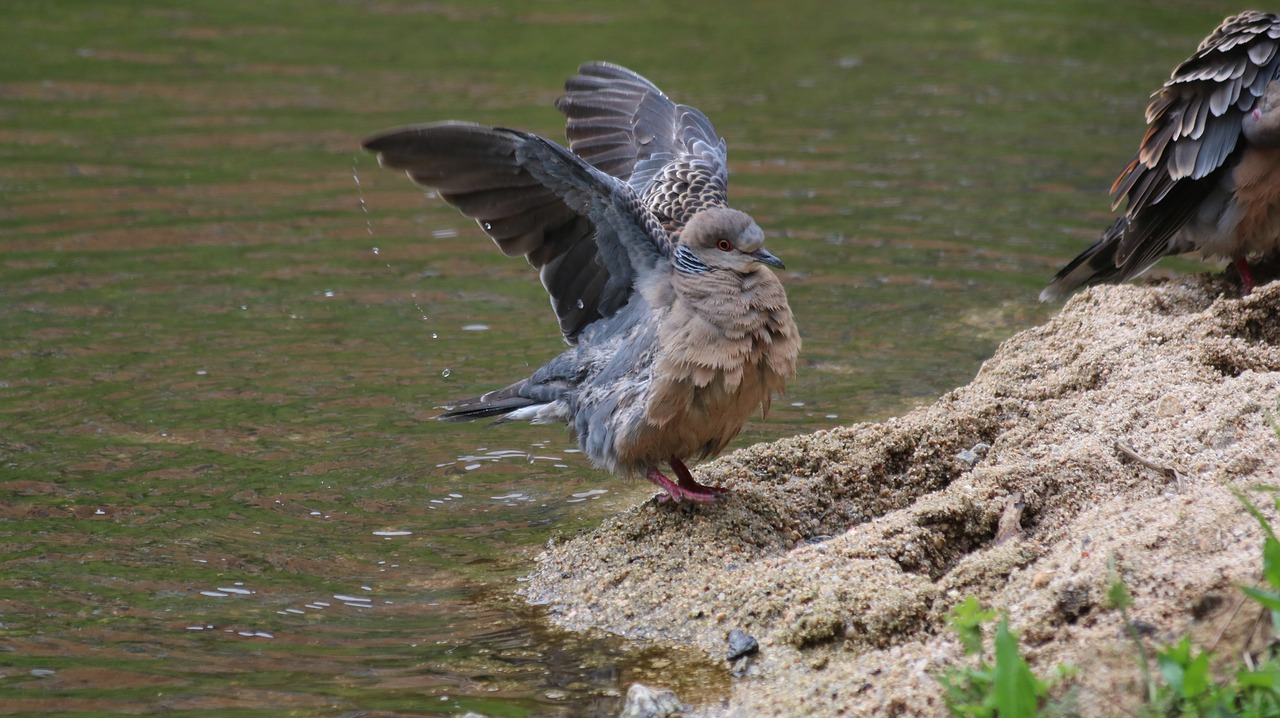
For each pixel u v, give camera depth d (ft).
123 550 31.27
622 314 31.96
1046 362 35.70
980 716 21.30
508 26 85.25
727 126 66.18
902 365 41.78
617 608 28.35
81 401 39.29
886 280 48.62
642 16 88.94
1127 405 31.96
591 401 31.24
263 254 51.06
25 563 30.53
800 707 23.76
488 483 35.29
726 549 29.84
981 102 70.18
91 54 76.28
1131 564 23.91
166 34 81.30
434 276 49.70
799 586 27.14
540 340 44.19
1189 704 20.38
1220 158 37.24
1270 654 21.22
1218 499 25.20
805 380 40.91
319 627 27.94
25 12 84.64
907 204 55.93
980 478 29.71
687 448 30.78
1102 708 21.03
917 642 24.85
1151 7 90.12
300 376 41.32
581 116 39.17
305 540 32.01
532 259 32.68
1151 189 38.73
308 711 24.53
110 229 52.49
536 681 25.68
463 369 41.96
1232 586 22.29
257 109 67.21
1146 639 22.04
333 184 58.54
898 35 84.53
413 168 30.81
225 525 32.63
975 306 46.21
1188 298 38.29
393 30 83.87
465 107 66.85
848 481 32.09
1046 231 52.70
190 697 24.99
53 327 44.19
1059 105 69.26
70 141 61.98
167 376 41.06
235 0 89.97
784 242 51.98
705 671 25.73
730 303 29.48
